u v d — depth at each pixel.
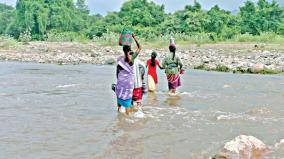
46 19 90.38
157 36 60.94
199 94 11.58
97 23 78.69
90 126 7.29
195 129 7.12
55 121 7.67
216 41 49.62
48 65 23.75
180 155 5.63
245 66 21.11
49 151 5.73
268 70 18.97
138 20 78.19
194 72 19.31
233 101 10.22
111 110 8.90
